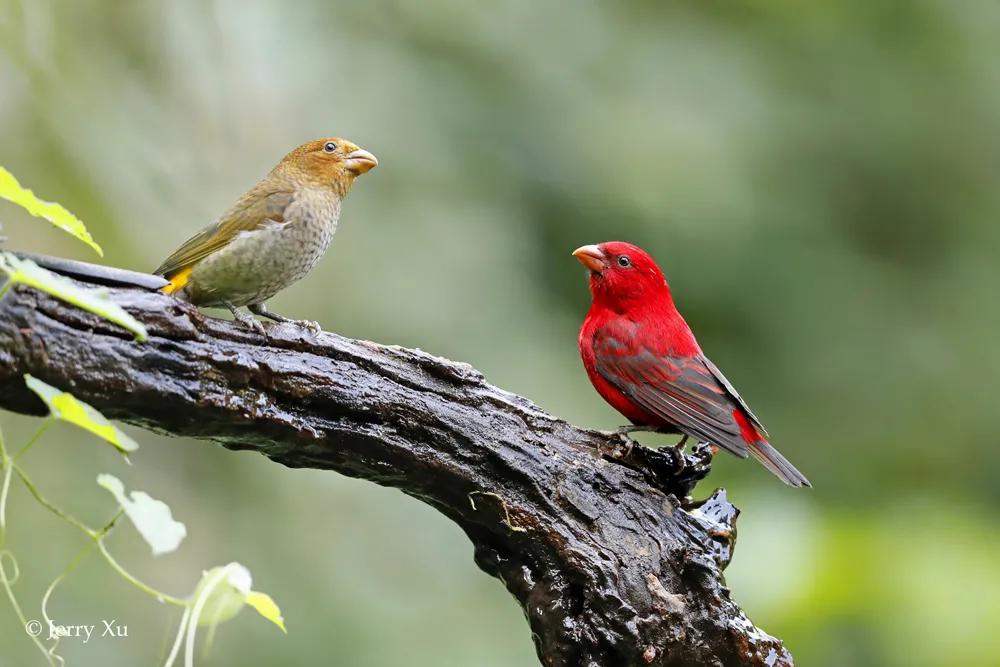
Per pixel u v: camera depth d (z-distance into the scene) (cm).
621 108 1630
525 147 1577
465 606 1251
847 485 1631
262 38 1435
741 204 1625
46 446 1155
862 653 1149
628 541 743
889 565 1178
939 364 1716
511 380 1373
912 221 1811
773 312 1636
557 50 1634
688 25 1747
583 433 771
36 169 1235
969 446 1698
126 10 1345
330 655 1177
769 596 1167
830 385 1652
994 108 1850
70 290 527
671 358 907
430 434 717
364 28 1538
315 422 689
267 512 1236
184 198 1336
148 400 632
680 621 736
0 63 1241
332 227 874
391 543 1259
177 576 1169
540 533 735
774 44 1805
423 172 1484
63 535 1127
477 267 1445
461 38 1588
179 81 1371
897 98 1811
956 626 1144
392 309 1362
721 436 873
